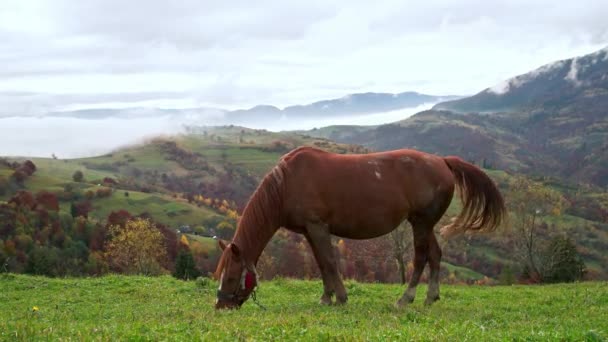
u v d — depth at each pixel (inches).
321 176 430.9
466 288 762.2
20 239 2743.6
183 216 4845.0
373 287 673.6
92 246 3065.9
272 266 2046.0
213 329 295.3
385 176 443.2
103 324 328.5
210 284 626.5
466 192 487.2
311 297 557.0
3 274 655.1
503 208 485.1
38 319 388.5
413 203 453.7
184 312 407.5
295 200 427.5
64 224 3270.2
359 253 1892.2
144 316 394.6
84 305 508.7
